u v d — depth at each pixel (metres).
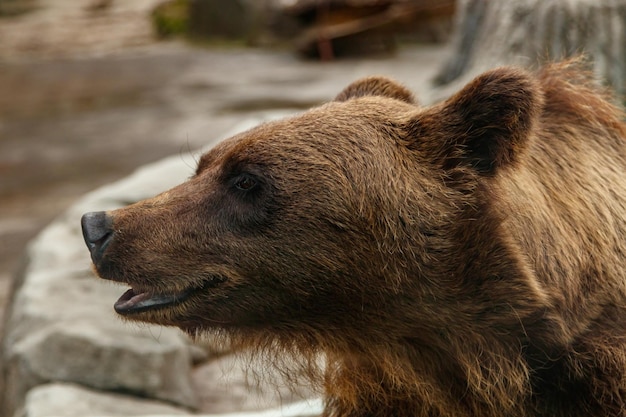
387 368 7.86
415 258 7.41
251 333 8.06
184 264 7.68
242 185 7.67
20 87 42.12
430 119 7.65
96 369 12.46
